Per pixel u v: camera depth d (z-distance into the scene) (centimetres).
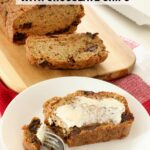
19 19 64
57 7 66
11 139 49
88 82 57
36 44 63
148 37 72
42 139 48
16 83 57
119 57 64
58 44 63
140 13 71
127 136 51
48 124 50
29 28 66
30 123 50
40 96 54
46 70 60
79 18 68
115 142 51
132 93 59
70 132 49
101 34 69
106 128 50
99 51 62
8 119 51
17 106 52
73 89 56
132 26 74
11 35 65
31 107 53
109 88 56
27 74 59
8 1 67
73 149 50
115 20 75
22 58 62
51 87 55
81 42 64
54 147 48
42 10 66
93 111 50
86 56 61
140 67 64
